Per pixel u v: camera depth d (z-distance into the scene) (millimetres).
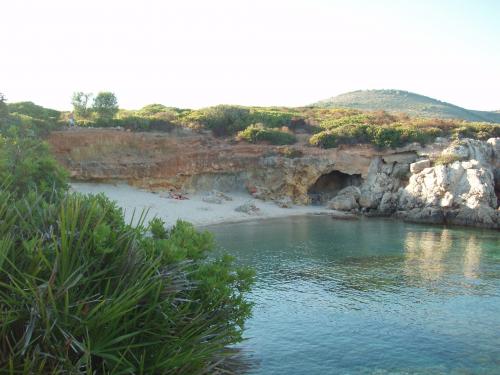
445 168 52000
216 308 8227
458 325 18078
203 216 46344
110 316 5387
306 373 13766
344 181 64125
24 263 5844
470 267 27906
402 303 20766
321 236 38719
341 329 17484
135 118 63438
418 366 14492
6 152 10062
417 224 47562
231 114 73375
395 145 60656
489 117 194000
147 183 53094
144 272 6355
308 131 74375
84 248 6020
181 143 58812
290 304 20359
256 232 40031
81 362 5238
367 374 13852
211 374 7113
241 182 59750
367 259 29984
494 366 14609
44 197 9523
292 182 59312
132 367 5777
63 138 50562
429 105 188000
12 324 5328
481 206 46250
